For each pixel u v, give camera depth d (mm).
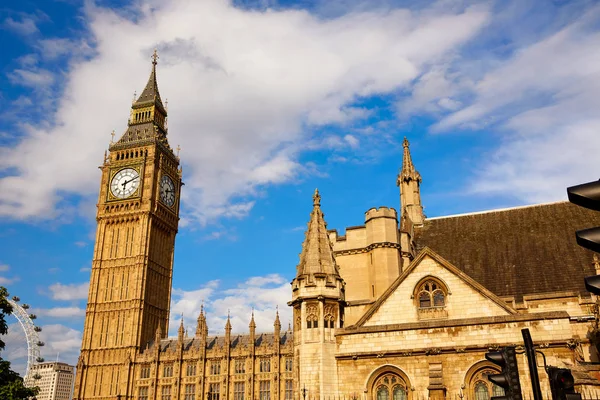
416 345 37219
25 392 47969
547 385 33781
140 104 161625
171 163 160125
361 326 39344
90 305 140125
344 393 37688
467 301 38156
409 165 66312
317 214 44156
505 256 51125
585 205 12086
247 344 129250
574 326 38375
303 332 39250
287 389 120688
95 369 134500
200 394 125750
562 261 48125
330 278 40625
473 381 35594
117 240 145250
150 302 141625
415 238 58656
